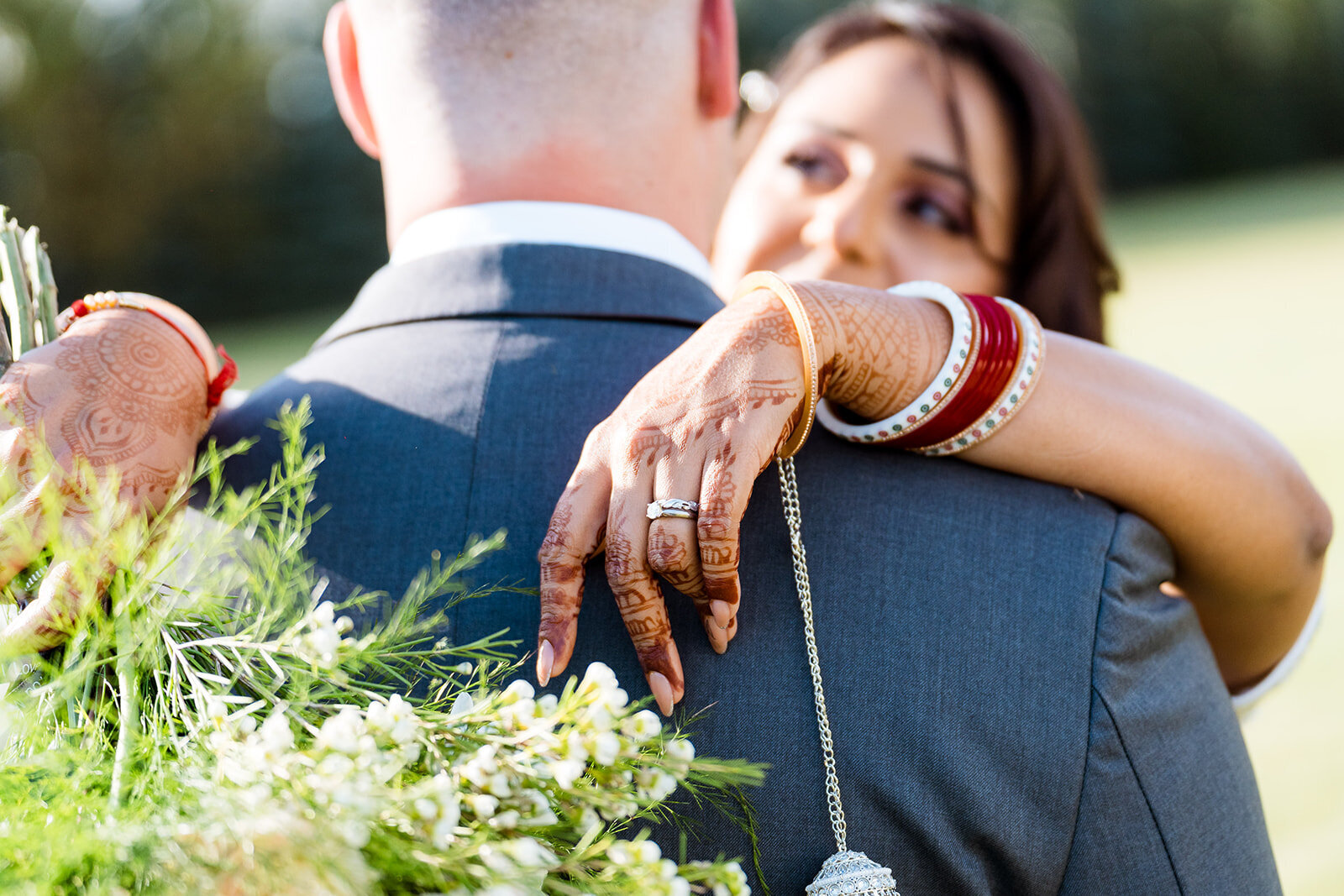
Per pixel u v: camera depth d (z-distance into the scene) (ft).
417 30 3.28
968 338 3.00
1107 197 73.67
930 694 2.77
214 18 57.57
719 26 3.51
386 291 3.31
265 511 2.90
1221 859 2.93
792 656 2.80
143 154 56.85
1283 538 3.48
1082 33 72.74
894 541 2.91
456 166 3.27
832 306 2.95
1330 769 10.80
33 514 2.59
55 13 54.85
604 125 3.26
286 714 2.40
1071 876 2.82
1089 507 3.10
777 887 2.75
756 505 2.96
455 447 2.98
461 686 2.61
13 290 3.06
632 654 2.84
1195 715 3.03
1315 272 40.86
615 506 2.72
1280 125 73.46
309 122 59.98
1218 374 27.71
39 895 2.00
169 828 2.08
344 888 2.02
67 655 2.50
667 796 2.79
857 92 6.70
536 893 2.20
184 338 3.14
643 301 3.20
